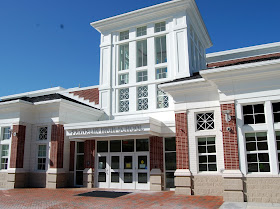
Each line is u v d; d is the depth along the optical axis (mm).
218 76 11742
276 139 10969
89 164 16625
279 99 10992
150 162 15031
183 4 17859
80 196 12766
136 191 14266
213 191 12297
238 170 11047
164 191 14164
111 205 10492
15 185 16094
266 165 10922
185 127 13250
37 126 17516
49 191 14602
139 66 19109
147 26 19109
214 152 12742
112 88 19281
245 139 11398
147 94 18172
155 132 14500
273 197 10461
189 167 12867
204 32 22203
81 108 17797
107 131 14836
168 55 18016
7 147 17344
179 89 13531
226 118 11477
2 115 17656
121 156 16094
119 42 19828
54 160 16328
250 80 11492
